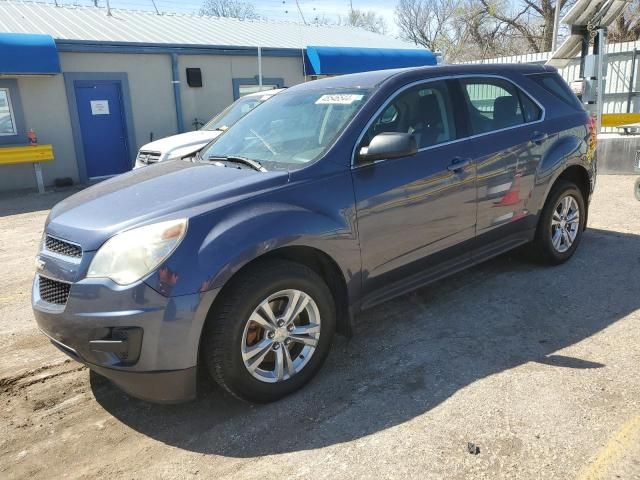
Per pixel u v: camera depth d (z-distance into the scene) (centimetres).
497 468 258
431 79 416
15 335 438
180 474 270
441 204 397
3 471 278
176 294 279
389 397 324
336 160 349
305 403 323
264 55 1616
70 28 1430
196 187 328
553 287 477
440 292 480
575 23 1145
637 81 1442
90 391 350
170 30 1625
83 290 286
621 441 271
